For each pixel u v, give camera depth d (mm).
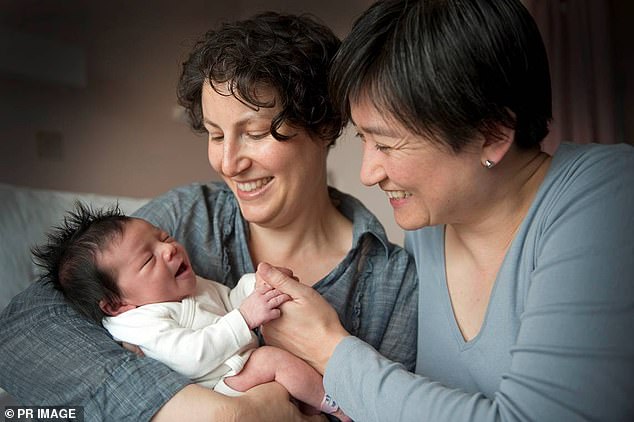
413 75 919
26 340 1138
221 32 1205
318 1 3025
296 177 1210
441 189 1008
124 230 1224
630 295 879
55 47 2539
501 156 984
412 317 1298
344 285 1291
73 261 1211
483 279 1141
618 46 3523
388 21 968
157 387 1055
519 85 954
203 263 1327
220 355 1133
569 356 876
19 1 2432
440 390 955
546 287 925
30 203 2211
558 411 871
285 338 1146
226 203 1388
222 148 1185
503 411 900
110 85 2688
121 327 1172
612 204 931
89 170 2666
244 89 1111
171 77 2832
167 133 2871
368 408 984
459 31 919
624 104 3537
